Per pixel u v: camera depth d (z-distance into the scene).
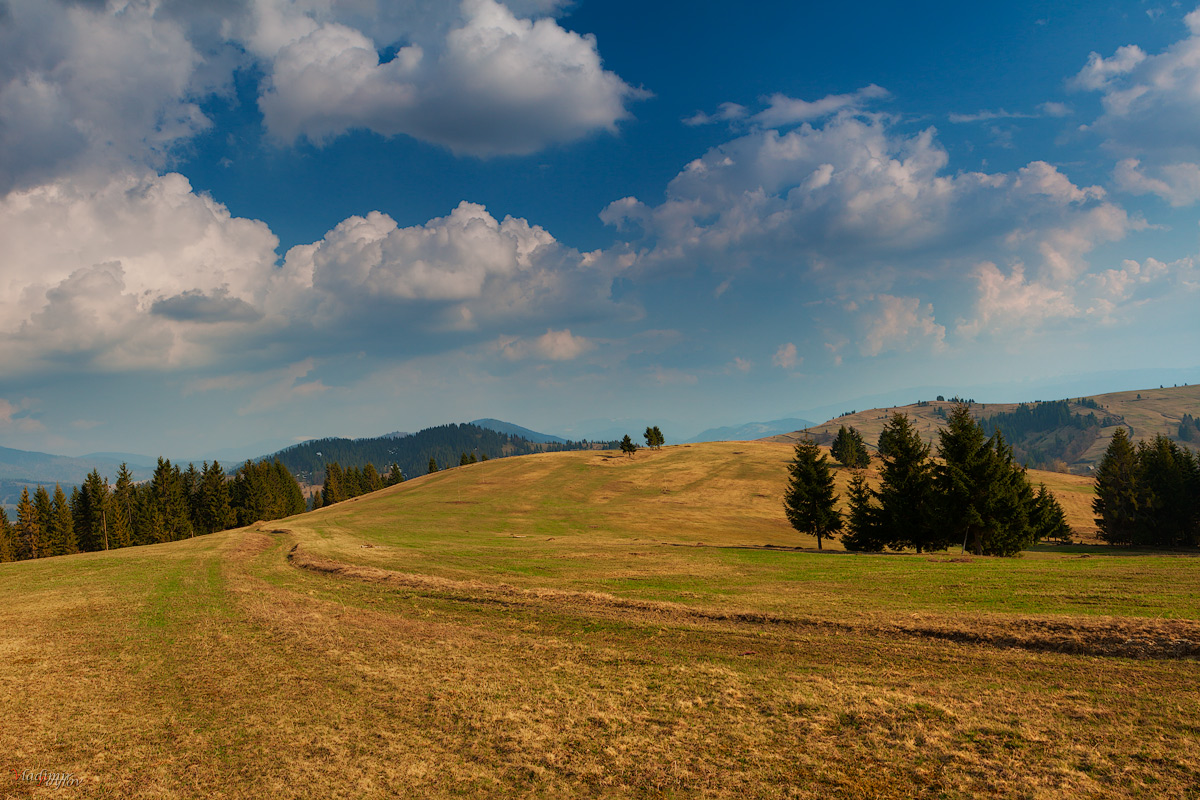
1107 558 32.50
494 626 22.22
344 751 12.20
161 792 10.85
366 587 31.27
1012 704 12.52
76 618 25.72
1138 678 13.32
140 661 19.06
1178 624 16.00
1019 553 42.56
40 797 10.74
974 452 41.53
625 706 13.90
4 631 23.66
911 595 23.19
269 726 13.62
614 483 112.81
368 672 17.08
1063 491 107.56
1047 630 16.86
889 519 46.75
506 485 113.88
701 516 88.00
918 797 9.42
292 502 140.38
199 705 15.10
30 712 14.88
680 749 11.59
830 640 18.11
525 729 12.86
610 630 20.86
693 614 22.28
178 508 100.06
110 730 13.68
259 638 21.27
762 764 10.81
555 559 39.75
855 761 10.70
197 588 32.16
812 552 41.50
